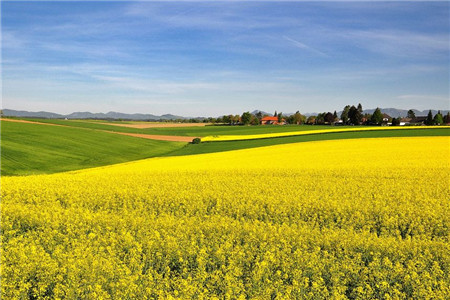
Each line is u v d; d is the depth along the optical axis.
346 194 17.81
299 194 17.69
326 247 10.09
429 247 9.93
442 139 58.91
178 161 45.00
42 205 16.02
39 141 57.97
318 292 7.36
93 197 16.84
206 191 18.06
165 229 11.45
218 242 10.24
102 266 8.15
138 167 38.66
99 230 11.74
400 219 13.28
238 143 69.81
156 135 94.81
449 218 13.23
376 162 34.72
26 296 7.67
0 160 43.28
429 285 7.68
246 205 14.95
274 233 10.82
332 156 41.62
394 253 9.34
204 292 7.41
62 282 8.05
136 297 7.41
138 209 14.98
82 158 51.00
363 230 12.22
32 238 10.83
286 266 8.52
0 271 8.01
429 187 19.80
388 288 7.71
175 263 9.35
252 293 7.60
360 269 8.55
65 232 11.93
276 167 32.75
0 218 12.45
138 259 9.02
